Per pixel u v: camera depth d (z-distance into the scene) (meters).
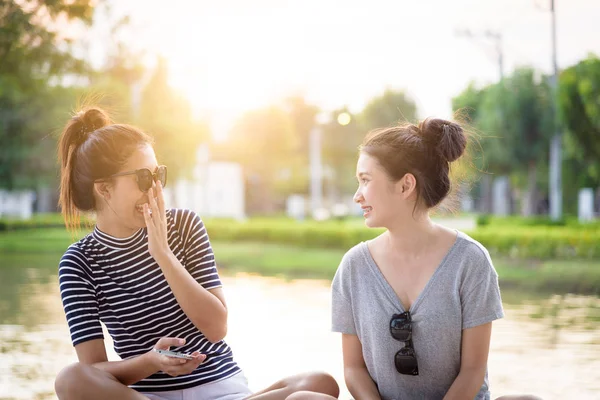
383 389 2.99
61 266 3.05
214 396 3.03
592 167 27.16
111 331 3.12
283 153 63.22
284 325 8.20
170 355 2.79
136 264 3.02
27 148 31.19
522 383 5.35
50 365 5.91
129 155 2.98
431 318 2.85
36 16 15.57
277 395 2.87
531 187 45.19
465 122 3.09
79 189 3.04
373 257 3.00
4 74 16.64
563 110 26.30
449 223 38.97
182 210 3.21
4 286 12.40
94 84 26.56
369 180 2.94
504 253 18.69
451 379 2.93
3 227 33.94
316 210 42.16
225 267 17.08
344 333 3.08
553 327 8.01
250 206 66.38
